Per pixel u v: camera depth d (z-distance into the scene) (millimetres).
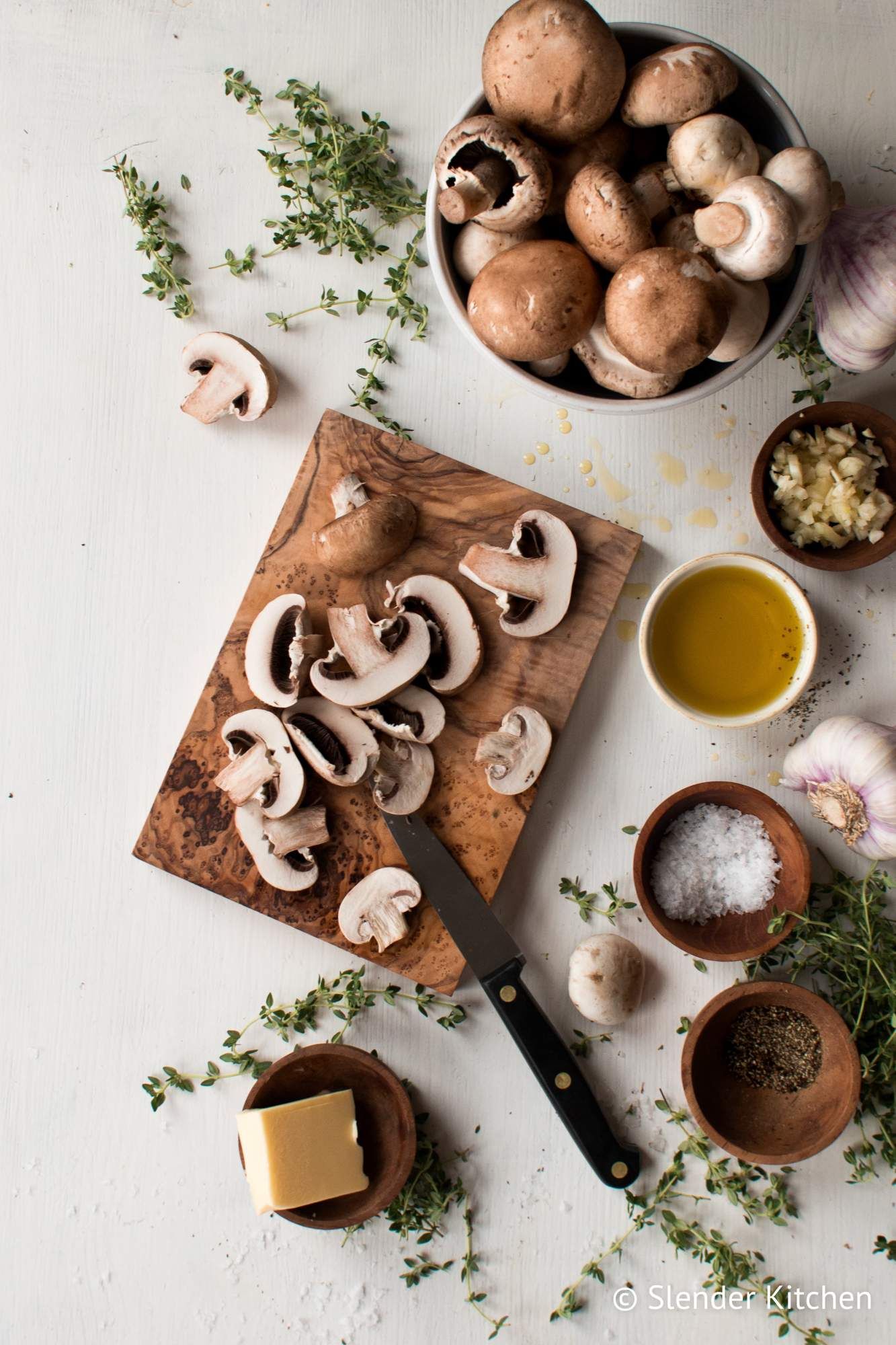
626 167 711
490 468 812
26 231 827
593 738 808
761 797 769
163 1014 817
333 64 814
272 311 818
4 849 825
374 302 814
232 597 822
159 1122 816
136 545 827
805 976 794
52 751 828
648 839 765
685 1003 803
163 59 819
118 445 827
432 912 794
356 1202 780
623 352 682
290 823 788
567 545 787
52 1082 820
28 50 823
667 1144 798
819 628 804
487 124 672
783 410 804
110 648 827
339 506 793
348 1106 775
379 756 791
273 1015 803
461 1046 805
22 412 829
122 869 822
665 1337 794
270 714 786
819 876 802
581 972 784
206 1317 809
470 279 727
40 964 822
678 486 808
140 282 825
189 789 802
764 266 673
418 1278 800
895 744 758
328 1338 805
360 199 802
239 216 818
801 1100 777
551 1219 800
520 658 798
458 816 795
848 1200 792
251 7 816
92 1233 815
